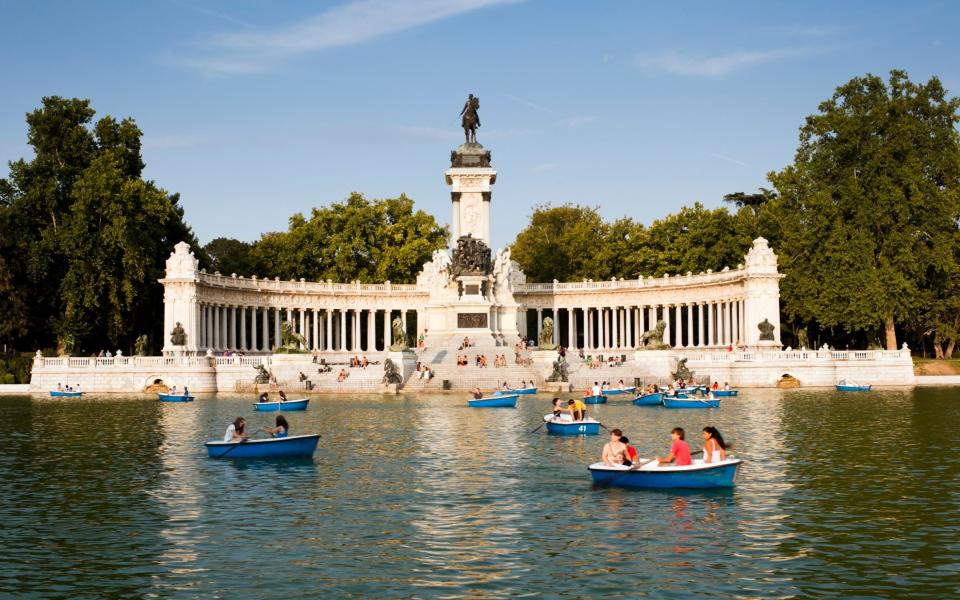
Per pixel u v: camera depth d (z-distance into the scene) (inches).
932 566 953.5
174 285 4151.1
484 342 4254.4
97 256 4126.5
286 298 4926.2
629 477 1348.4
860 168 4254.4
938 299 4505.4
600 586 896.3
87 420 2377.0
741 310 4448.8
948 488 1338.6
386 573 941.2
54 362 3671.3
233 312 4650.6
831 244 4126.5
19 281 4274.1
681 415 2422.5
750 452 1696.6
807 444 1803.6
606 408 2694.4
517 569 952.3
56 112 4517.7
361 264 5472.4
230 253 5565.9
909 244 4067.4
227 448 1648.6
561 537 1074.1
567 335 6195.9
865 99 4291.3
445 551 1019.3
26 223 4372.5
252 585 905.5
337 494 1325.0
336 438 1945.1
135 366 3671.3
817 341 5012.3
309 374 3656.5
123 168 4517.7
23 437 1993.1
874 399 2984.7
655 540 1056.2
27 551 1024.9
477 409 2659.9
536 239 6171.3
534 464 1578.5
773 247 4901.6
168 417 2456.9
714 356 3870.6
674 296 4975.4
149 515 1194.0
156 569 957.8
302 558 994.7
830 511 1192.8
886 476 1438.2
